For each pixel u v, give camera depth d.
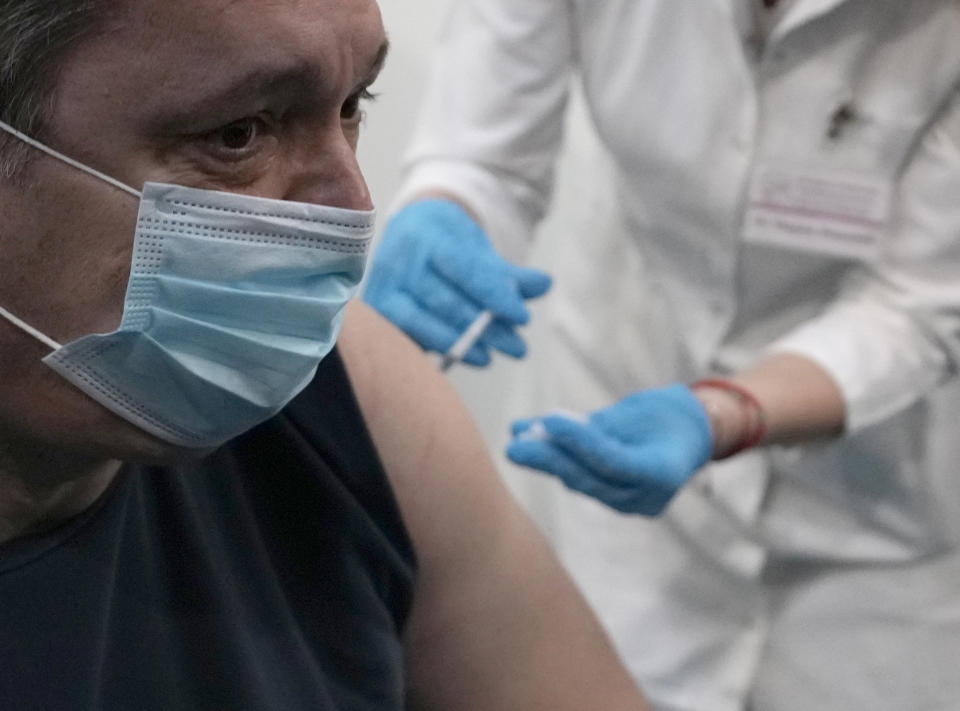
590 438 1.38
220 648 0.83
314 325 0.77
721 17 1.55
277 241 0.72
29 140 0.65
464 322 1.49
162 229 0.69
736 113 1.59
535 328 2.35
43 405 0.72
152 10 0.62
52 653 0.75
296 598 0.89
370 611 0.91
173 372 0.74
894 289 1.64
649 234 1.79
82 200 0.67
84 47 0.63
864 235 1.62
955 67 1.51
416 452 0.97
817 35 1.53
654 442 1.45
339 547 0.90
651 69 1.61
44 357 0.70
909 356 1.62
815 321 1.68
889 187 1.60
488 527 1.00
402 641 0.97
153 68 0.64
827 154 1.60
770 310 1.78
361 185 0.74
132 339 0.72
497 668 1.00
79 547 0.77
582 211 2.04
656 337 1.91
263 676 0.84
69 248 0.68
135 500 0.82
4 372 0.71
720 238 1.69
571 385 2.06
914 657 1.88
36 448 0.74
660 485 1.42
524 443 1.40
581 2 1.62
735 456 1.59
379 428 0.96
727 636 2.00
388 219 1.66
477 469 1.00
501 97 1.68
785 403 1.53
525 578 1.02
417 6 2.12
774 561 1.98
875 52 1.55
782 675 2.01
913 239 1.62
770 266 1.70
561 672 1.02
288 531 0.90
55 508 0.77
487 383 2.49
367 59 0.70
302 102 0.68
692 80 1.59
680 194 1.67
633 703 1.04
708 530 1.93
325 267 0.75
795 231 1.63
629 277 1.95
